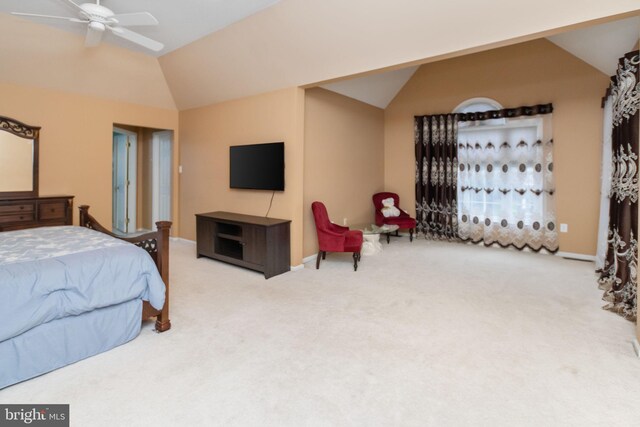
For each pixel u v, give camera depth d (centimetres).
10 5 330
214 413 167
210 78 470
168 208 621
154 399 177
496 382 192
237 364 210
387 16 301
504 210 527
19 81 410
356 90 531
